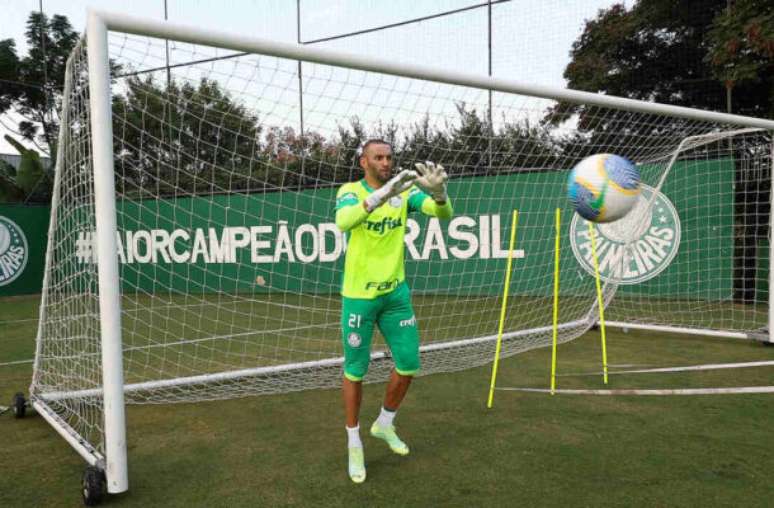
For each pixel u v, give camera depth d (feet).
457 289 27.71
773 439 9.58
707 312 22.72
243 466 8.86
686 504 7.36
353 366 8.56
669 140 19.35
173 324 22.90
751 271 23.40
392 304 8.65
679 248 24.02
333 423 10.87
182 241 32.22
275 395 12.78
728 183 23.18
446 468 8.61
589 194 9.36
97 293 9.12
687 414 10.93
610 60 33.27
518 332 17.49
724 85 25.41
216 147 16.84
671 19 30.27
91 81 7.64
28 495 8.03
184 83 12.75
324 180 21.03
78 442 9.15
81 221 9.43
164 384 12.32
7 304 30.81
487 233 26.91
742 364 14.43
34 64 46.37
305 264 30.53
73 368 11.48
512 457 8.98
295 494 7.85
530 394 12.46
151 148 16.48
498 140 21.66
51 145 45.37
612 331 20.12
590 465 8.63
